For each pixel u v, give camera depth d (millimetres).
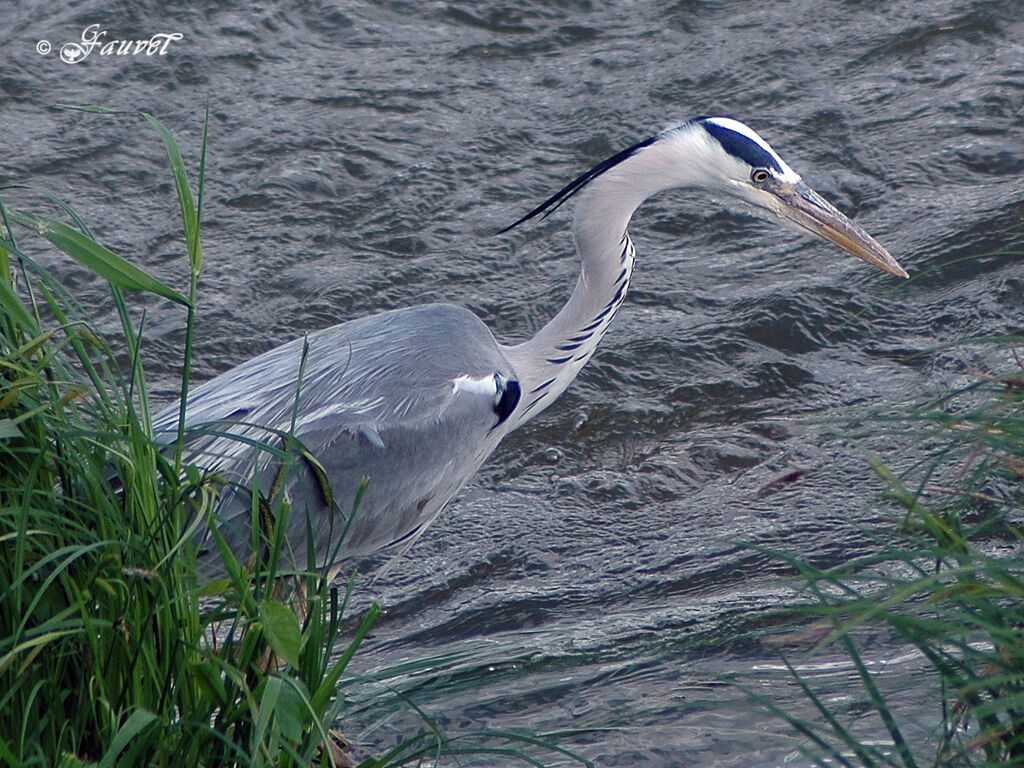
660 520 9945
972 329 11852
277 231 13375
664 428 11047
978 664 5781
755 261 13078
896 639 7684
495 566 9547
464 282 12773
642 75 15656
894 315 12172
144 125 14719
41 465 5445
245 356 11859
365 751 6988
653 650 8164
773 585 8945
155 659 5453
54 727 5391
